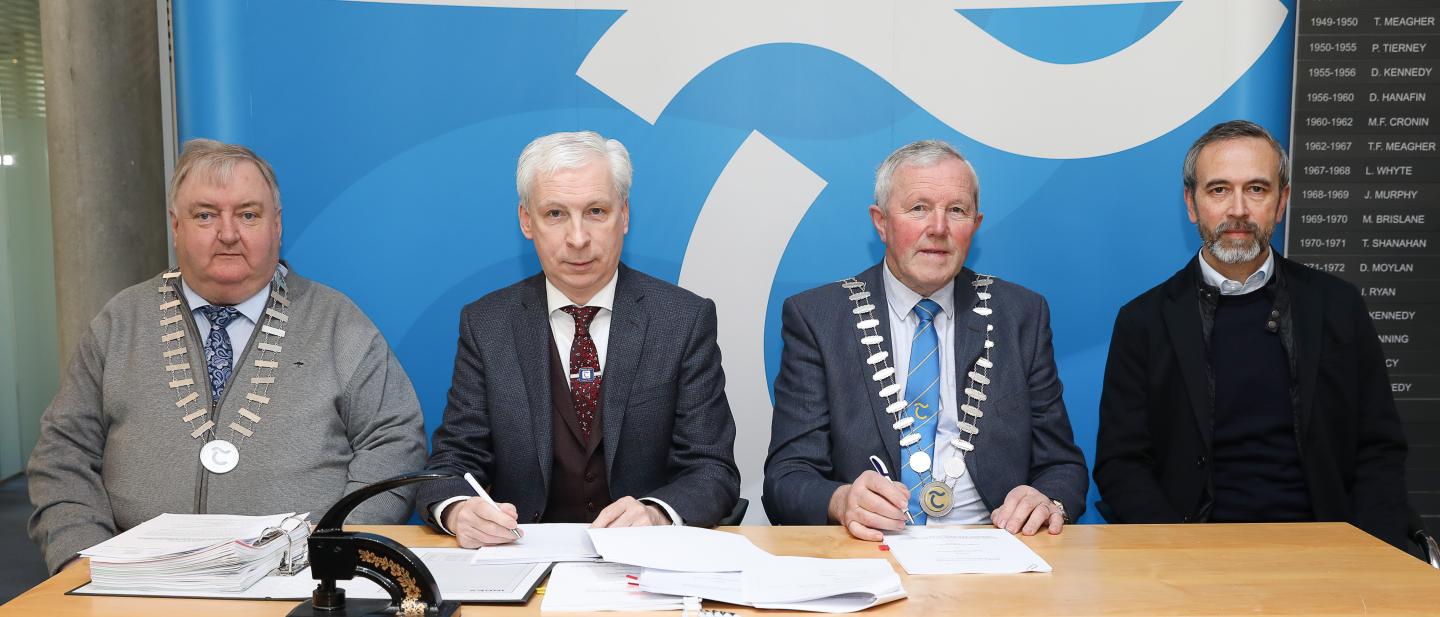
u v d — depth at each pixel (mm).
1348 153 2980
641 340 2279
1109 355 2611
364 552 1415
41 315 5355
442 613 1400
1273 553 1730
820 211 2904
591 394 2289
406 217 2842
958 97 2871
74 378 2318
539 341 2283
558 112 2855
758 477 2967
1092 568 1647
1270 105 2820
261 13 2738
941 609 1453
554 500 2275
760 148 2887
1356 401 2455
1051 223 2889
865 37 2863
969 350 2318
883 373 2301
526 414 2236
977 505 2287
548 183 2215
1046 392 2336
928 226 2262
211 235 2277
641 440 2268
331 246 2818
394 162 2822
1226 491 2479
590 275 2260
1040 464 2295
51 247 5375
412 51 2807
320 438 2309
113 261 2932
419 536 1872
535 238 2277
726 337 2938
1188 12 2822
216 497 2225
